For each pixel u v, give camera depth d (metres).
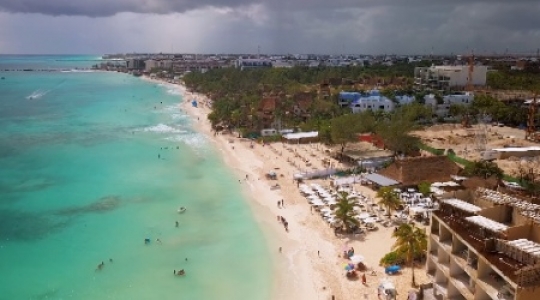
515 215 36.72
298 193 81.44
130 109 194.00
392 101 164.38
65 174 93.31
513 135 132.88
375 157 99.00
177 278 52.12
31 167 98.44
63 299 47.22
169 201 77.69
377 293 48.22
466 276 36.09
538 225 32.72
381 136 107.94
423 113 149.38
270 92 197.50
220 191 83.25
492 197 40.44
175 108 197.62
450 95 170.50
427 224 64.50
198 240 62.38
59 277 51.84
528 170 93.75
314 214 71.25
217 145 121.25
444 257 38.28
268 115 142.12
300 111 155.00
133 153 111.81
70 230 65.19
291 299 48.03
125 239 62.34
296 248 59.84
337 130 103.81
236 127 142.25
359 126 111.19
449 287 36.75
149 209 73.81
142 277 52.25
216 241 62.09
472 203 41.53
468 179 75.81
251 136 130.00
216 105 163.50
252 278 52.31
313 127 131.38
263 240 62.38
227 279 52.06
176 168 98.69
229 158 107.25
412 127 114.19
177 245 60.75
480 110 153.88
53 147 117.88
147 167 99.31
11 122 157.25
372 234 63.00
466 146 117.50
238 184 87.38
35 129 144.25
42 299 47.12
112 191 82.75
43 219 69.12
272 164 101.00
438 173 82.94
